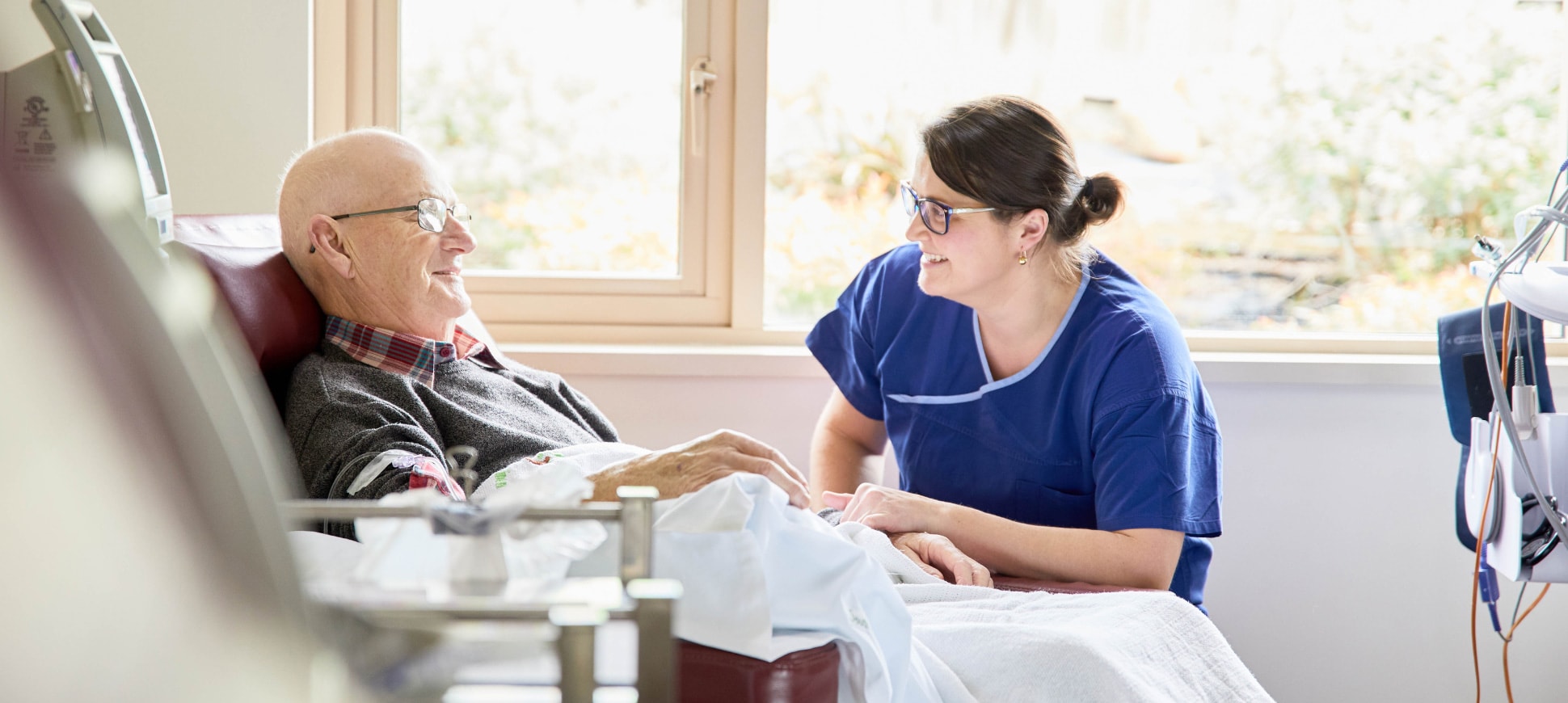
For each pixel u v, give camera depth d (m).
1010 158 1.56
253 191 2.09
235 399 0.51
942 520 1.52
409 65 2.22
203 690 0.48
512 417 1.56
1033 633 1.10
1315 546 2.28
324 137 2.16
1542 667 2.30
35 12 1.14
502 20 2.23
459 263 1.62
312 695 0.52
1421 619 2.30
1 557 0.45
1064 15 2.25
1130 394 1.56
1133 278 1.72
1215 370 2.21
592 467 1.36
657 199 2.30
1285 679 2.30
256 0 2.06
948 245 1.60
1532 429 1.70
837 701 0.91
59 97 1.15
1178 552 1.53
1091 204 1.64
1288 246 2.37
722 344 2.30
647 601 0.60
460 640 0.62
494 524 0.67
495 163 2.26
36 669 0.45
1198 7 2.28
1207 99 2.31
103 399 0.46
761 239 2.29
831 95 2.27
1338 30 2.33
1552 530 1.67
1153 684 1.12
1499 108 2.37
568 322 2.30
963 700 1.07
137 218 0.50
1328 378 2.22
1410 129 2.36
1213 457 1.61
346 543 0.93
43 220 0.45
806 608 0.93
